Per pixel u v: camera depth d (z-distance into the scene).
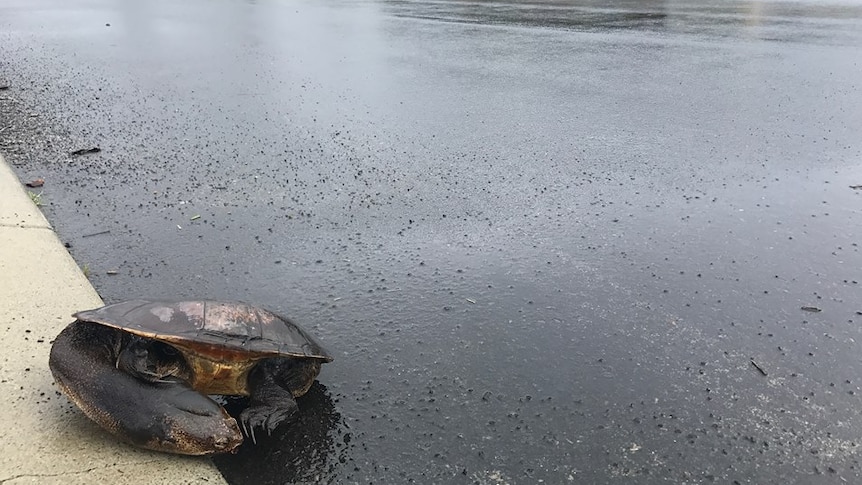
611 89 2.01
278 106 1.83
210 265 1.00
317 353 0.69
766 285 0.95
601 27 3.07
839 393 0.74
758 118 1.71
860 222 1.14
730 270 0.99
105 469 0.59
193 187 1.28
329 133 1.61
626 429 0.68
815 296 0.92
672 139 1.56
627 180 1.33
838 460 0.64
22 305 0.83
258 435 0.66
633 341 0.83
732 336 0.84
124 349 0.62
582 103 1.87
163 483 0.58
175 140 1.55
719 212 1.18
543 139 1.57
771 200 1.23
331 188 1.29
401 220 1.16
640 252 1.05
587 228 1.13
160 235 1.09
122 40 2.84
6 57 2.47
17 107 1.80
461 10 3.69
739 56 2.40
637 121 1.70
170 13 3.75
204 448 0.59
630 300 0.92
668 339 0.83
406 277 0.97
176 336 0.60
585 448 0.66
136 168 1.37
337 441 0.66
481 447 0.66
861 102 1.81
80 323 0.63
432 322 0.86
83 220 1.13
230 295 0.92
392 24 3.23
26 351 0.74
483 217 1.17
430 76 2.18
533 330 0.85
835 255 1.03
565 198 1.25
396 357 0.79
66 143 1.51
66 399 0.67
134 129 1.62
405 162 1.43
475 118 1.74
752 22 3.12
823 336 0.84
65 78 2.13
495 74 2.20
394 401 0.72
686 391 0.74
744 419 0.70
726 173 1.36
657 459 0.64
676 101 1.88
